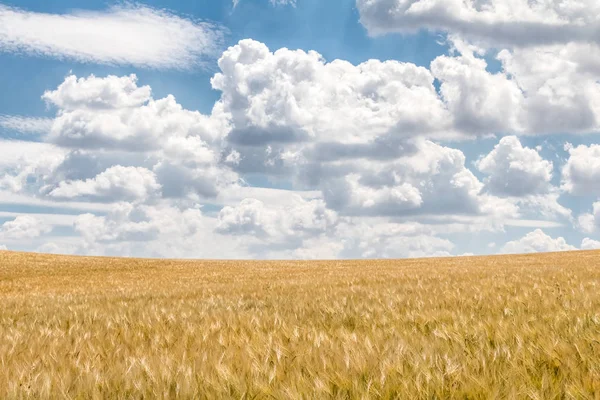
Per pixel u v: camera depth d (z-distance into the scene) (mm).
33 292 22156
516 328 5152
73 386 3576
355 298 9922
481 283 12555
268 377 3555
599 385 3117
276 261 61688
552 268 21703
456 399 3072
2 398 3369
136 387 3426
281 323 6324
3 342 5848
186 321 7125
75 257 60438
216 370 3717
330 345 4570
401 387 3219
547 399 2988
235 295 12945
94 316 8648
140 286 22906
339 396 3109
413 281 15953
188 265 51844
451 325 5684
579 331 4930
